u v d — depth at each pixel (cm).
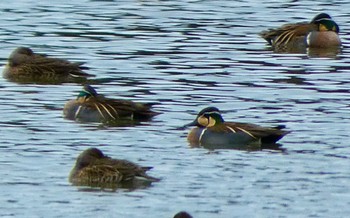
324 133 2712
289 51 3853
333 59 3728
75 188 2286
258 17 4331
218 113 2678
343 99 3077
